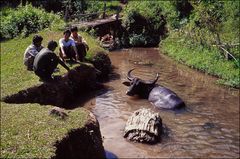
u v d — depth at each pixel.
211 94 12.96
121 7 28.62
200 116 10.73
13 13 19.11
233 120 10.54
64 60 12.41
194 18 20.75
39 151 6.43
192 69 16.62
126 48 22.20
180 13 23.48
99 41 20.78
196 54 17.73
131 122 9.27
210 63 16.31
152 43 23.22
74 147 7.12
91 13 23.28
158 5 24.94
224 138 9.36
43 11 20.39
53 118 7.70
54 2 24.44
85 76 12.49
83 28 20.30
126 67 16.59
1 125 7.47
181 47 19.50
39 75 10.74
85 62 12.93
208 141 9.16
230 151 8.70
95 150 7.57
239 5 19.81
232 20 19.30
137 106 11.34
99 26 21.77
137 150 8.49
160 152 8.47
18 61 13.06
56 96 10.73
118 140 8.95
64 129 7.13
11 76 11.38
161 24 23.59
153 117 9.24
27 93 10.19
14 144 6.66
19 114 8.11
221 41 17.58
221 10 20.47
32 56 11.44
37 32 17.83
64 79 11.26
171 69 16.47
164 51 20.27
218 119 10.59
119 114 10.66
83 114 7.93
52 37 16.56
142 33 23.33
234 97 12.70
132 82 12.02
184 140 9.12
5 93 10.05
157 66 17.03
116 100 11.84
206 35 18.56
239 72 14.90
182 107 11.37
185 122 10.24
